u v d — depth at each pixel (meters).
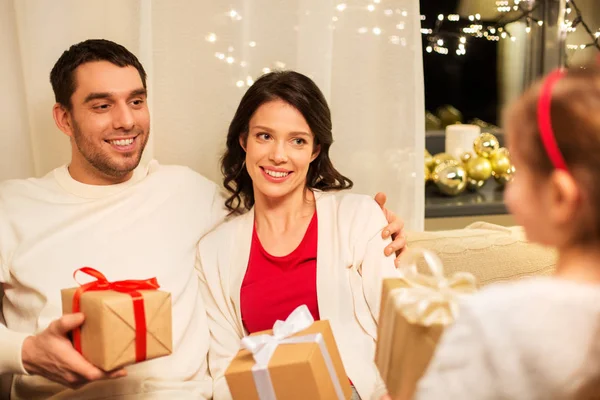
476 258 1.70
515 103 0.88
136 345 1.18
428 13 2.47
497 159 2.39
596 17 2.43
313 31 1.89
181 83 1.92
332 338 1.27
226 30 1.89
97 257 1.54
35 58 1.80
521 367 0.79
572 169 0.81
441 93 2.60
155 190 1.65
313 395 1.14
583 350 0.78
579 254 0.83
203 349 1.56
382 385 1.45
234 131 1.68
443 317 0.93
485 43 2.57
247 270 1.61
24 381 1.50
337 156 2.03
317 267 1.57
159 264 1.56
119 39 1.83
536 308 0.80
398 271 1.56
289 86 1.58
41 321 1.48
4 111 1.87
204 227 1.67
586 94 0.80
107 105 1.58
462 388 0.82
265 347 1.18
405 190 2.04
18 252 1.54
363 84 2.00
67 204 1.60
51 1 1.79
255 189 1.66
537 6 2.50
